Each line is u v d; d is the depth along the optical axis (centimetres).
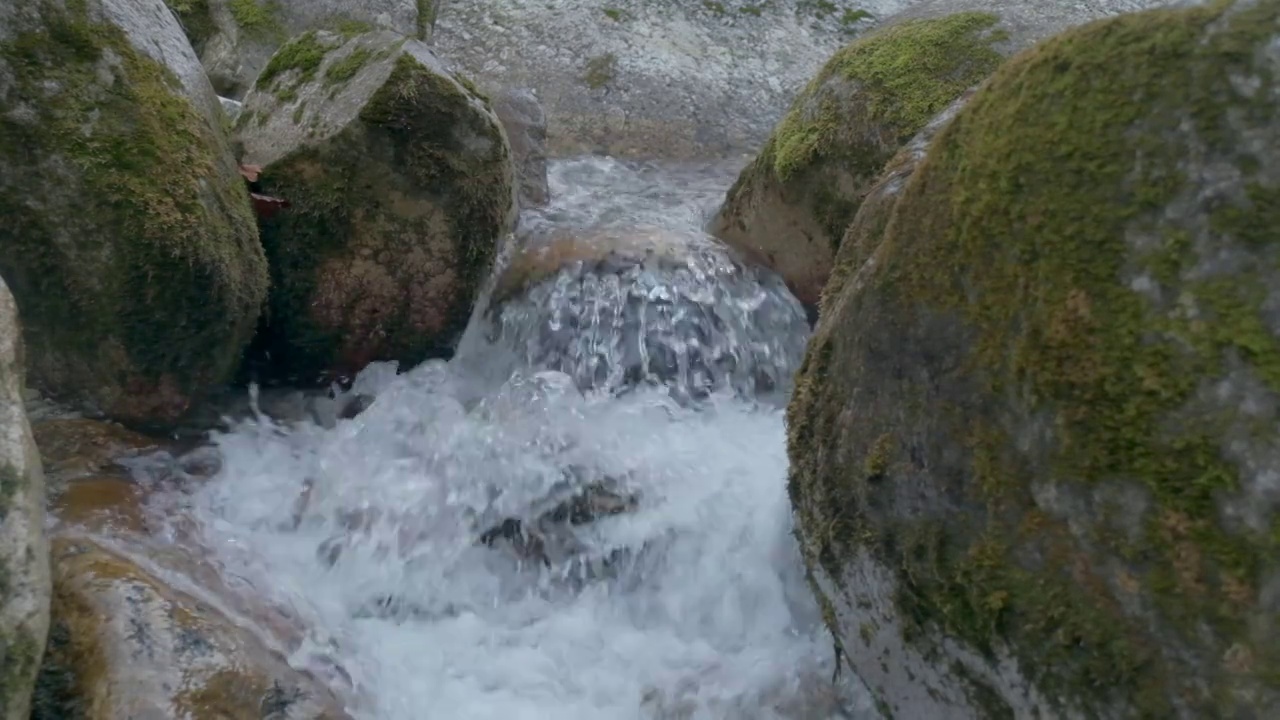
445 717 234
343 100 321
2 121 254
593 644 262
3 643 161
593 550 280
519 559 279
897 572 192
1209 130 154
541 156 457
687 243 383
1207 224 153
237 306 284
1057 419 165
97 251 260
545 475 292
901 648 197
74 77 262
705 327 362
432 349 340
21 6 259
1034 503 170
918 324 191
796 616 261
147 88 273
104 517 244
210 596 229
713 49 586
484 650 256
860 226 244
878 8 626
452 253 327
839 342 213
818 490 213
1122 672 156
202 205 273
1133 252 159
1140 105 162
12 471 167
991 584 174
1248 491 145
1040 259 170
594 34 584
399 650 250
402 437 306
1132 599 156
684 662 256
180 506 263
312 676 222
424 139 316
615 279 362
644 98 552
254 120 345
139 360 275
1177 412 152
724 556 277
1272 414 144
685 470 306
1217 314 150
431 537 278
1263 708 143
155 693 190
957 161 189
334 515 277
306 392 330
